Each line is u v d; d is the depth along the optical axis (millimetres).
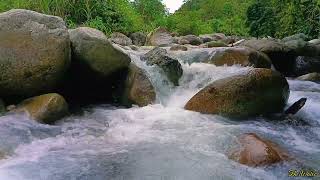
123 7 15797
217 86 6160
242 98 6074
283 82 6359
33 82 5867
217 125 5625
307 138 5445
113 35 14180
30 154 4562
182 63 8430
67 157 4520
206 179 3971
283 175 4051
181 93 7281
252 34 16359
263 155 4281
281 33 15484
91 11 14523
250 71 6250
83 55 6391
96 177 4043
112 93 7008
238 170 4145
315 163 4426
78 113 6203
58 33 6008
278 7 15406
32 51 5805
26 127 5230
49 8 13492
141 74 6727
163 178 4012
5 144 4684
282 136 5406
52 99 5637
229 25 35156
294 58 11914
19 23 5887
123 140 5098
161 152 4660
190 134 5238
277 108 6457
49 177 4004
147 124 5703
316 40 13141
